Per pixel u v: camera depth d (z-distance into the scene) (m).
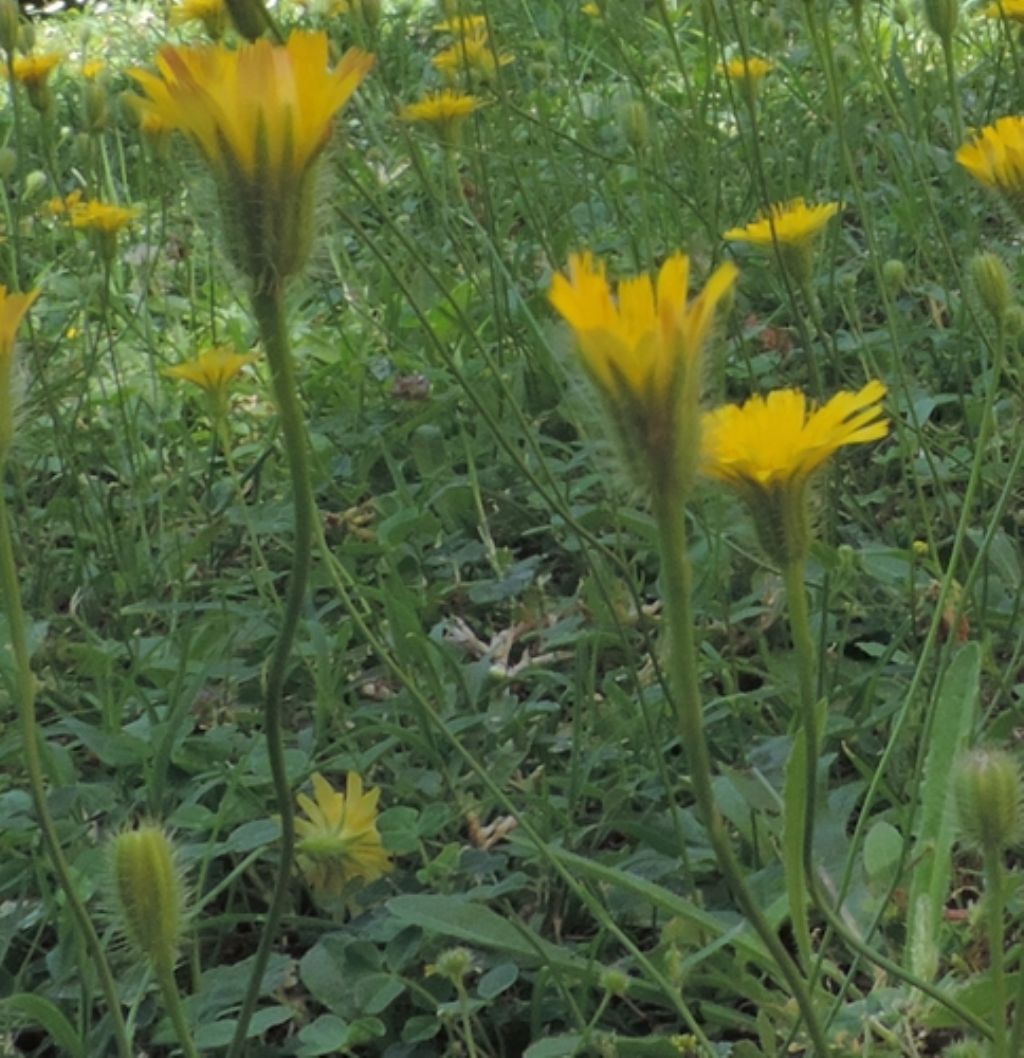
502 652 0.85
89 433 1.00
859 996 0.70
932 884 0.68
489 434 0.96
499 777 0.78
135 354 1.11
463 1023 0.69
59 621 0.90
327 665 0.81
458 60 1.03
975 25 1.47
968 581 0.71
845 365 0.99
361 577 0.89
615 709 0.79
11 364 0.58
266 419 1.05
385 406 1.02
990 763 0.59
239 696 0.85
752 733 0.80
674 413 0.55
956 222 1.08
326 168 0.57
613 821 0.74
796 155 1.21
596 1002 0.71
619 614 0.84
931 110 1.15
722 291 0.55
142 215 1.24
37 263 1.23
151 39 1.92
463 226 1.14
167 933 0.60
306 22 1.36
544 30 1.60
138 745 0.78
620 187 1.15
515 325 1.03
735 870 0.58
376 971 0.71
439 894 0.72
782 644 0.85
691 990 0.70
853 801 0.73
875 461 0.91
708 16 1.04
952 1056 0.62
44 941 0.76
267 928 0.63
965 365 0.96
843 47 1.06
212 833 0.75
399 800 0.78
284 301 0.57
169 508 0.98
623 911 0.73
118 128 1.42
